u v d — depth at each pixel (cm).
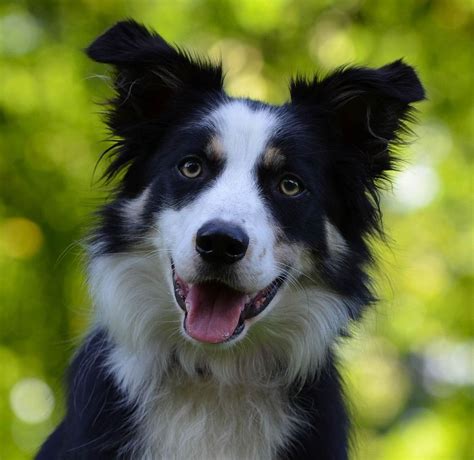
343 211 623
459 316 1225
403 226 1205
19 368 1164
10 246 1155
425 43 1188
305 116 621
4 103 1110
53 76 1121
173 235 565
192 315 545
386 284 1052
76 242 703
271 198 579
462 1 1173
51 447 621
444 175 1189
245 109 607
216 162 579
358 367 1215
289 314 591
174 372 589
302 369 590
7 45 1127
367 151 627
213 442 573
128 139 624
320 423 575
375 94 608
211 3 1133
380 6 1185
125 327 589
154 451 564
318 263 596
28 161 1143
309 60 1187
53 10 1152
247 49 1198
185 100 624
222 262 528
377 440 1279
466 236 1201
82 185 1124
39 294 1156
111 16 1141
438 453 1223
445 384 1331
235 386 586
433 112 1197
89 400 572
